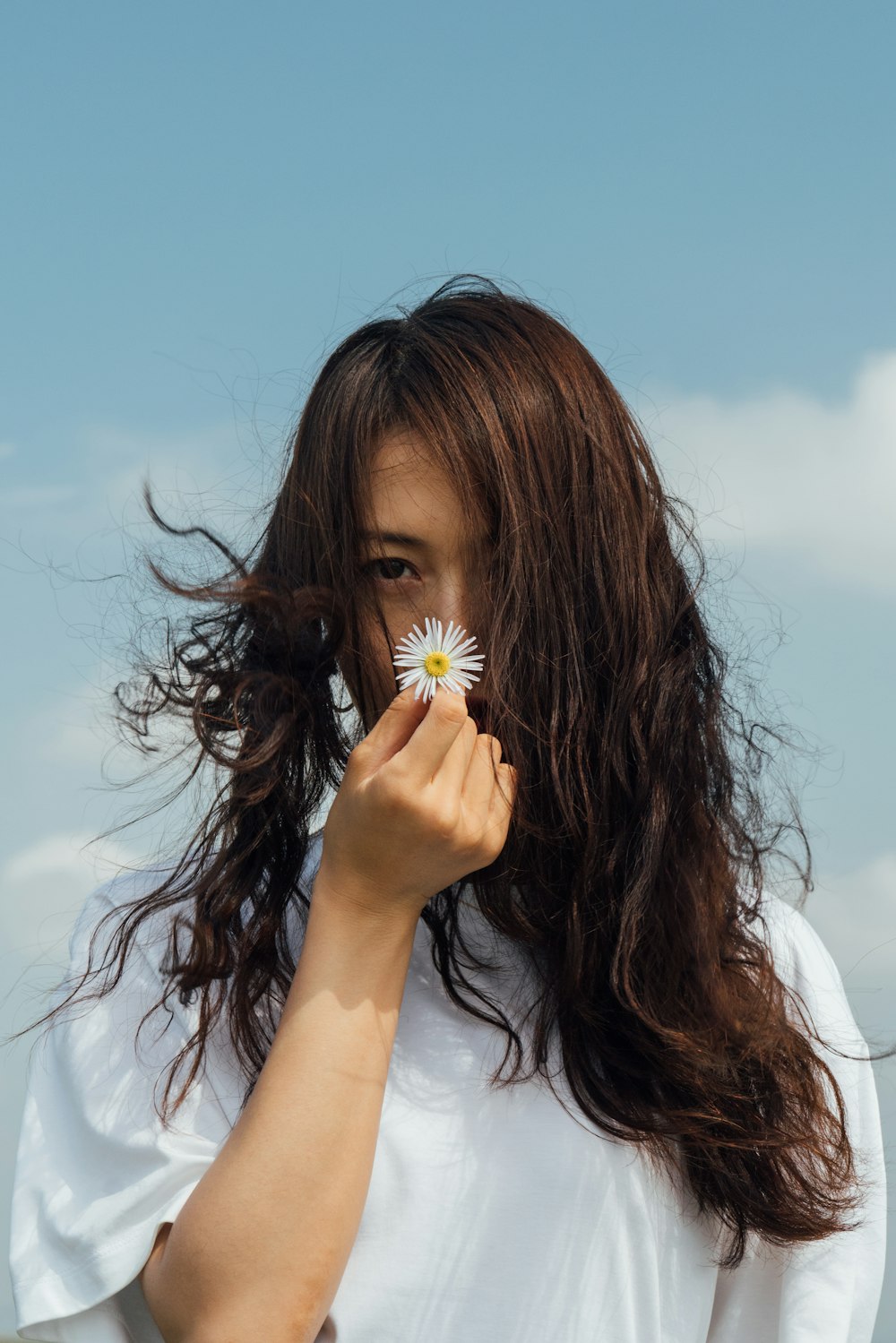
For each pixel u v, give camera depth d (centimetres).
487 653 176
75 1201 167
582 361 190
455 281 199
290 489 192
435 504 175
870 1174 196
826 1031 200
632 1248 172
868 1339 189
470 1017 180
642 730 188
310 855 195
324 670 184
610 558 185
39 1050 182
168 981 180
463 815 160
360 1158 154
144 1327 165
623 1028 179
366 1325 163
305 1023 158
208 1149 167
